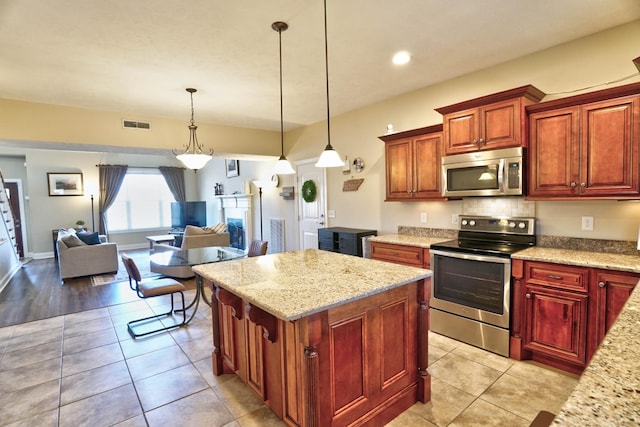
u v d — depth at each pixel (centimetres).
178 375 255
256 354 212
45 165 786
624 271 212
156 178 947
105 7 212
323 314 163
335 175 504
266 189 685
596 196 242
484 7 223
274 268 231
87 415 210
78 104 416
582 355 233
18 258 676
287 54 290
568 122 253
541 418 119
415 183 362
